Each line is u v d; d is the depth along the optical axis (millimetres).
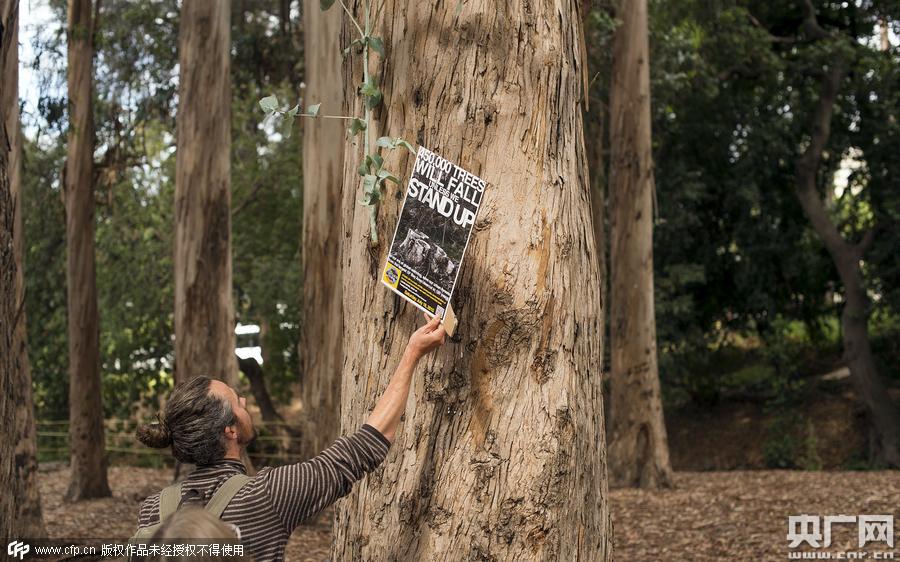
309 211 9523
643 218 12352
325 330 9484
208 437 2205
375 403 2578
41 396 18531
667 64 15672
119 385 18562
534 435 2408
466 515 2396
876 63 17672
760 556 7336
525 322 2426
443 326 2361
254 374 19312
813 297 21109
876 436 18094
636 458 12094
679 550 7969
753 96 18781
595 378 2654
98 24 13305
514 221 2459
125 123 15359
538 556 2373
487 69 2502
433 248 2395
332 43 9297
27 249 16141
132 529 9414
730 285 20797
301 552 7848
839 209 21203
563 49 2621
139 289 17906
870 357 18375
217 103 10375
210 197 10383
